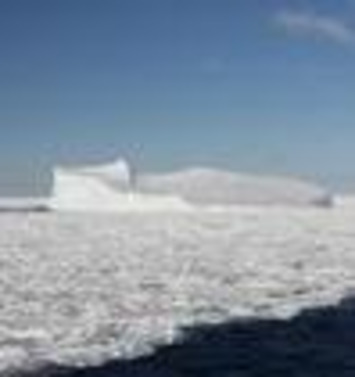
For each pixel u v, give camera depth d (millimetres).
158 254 28094
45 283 21062
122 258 26703
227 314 17234
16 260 25688
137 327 15719
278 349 14047
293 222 47156
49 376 12250
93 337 14844
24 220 46562
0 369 12555
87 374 12320
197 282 21641
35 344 14266
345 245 32281
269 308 18047
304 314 17422
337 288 21000
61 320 16375
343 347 14273
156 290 20203
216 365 12844
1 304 18031
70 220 47406
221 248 30469
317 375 12312
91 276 22438
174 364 12922
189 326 15898
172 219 49625
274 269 24516
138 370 12586
